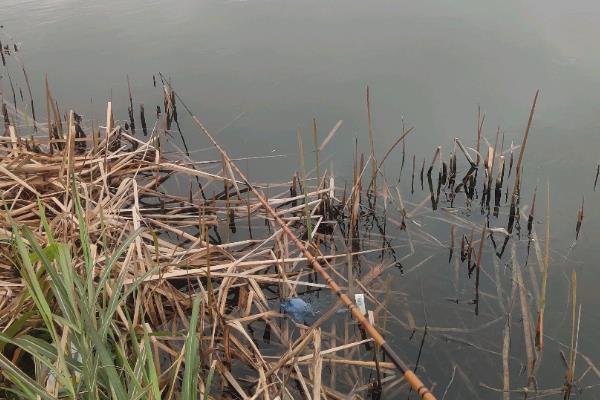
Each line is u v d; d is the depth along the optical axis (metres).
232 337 3.71
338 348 3.51
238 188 5.70
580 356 3.67
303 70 8.46
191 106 7.63
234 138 6.86
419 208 5.49
